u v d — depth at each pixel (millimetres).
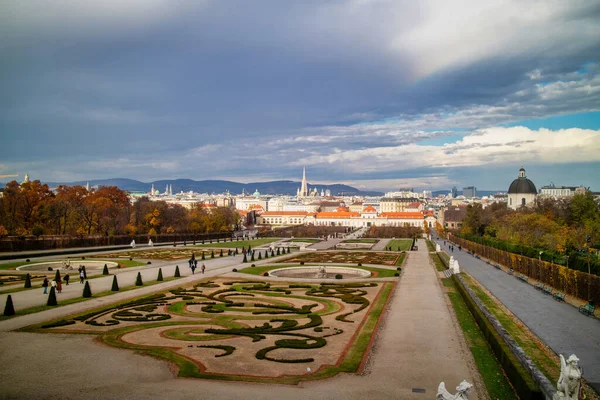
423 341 58094
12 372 46656
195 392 41438
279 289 96125
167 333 61719
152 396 40500
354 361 50062
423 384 43781
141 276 107562
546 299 89500
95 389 42125
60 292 91750
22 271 126625
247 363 49500
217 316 72062
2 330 62875
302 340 57844
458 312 75375
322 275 118875
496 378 45281
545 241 153875
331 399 40219
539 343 57875
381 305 80750
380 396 40969
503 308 79812
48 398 40156
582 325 67500
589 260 98938
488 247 177750
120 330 63156
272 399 40031
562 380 33344
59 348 54750
